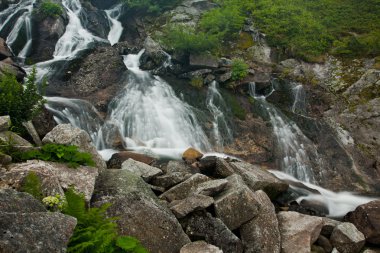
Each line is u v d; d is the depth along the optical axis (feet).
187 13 67.92
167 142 41.39
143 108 45.14
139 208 19.86
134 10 73.97
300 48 57.52
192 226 21.86
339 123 45.78
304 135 44.50
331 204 33.73
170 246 19.47
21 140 23.02
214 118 45.60
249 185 29.22
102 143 38.11
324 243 25.54
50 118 32.65
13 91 27.63
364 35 59.41
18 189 16.53
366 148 42.65
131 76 52.39
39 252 11.73
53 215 13.15
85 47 61.57
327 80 52.19
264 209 24.48
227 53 58.03
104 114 42.88
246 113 47.06
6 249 11.16
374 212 27.53
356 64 53.42
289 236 24.38
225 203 23.20
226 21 61.21
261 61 57.16
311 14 66.03
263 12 65.57
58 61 53.78
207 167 32.14
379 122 44.27
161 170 29.86
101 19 72.69
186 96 48.83
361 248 26.04
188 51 54.13
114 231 15.96
